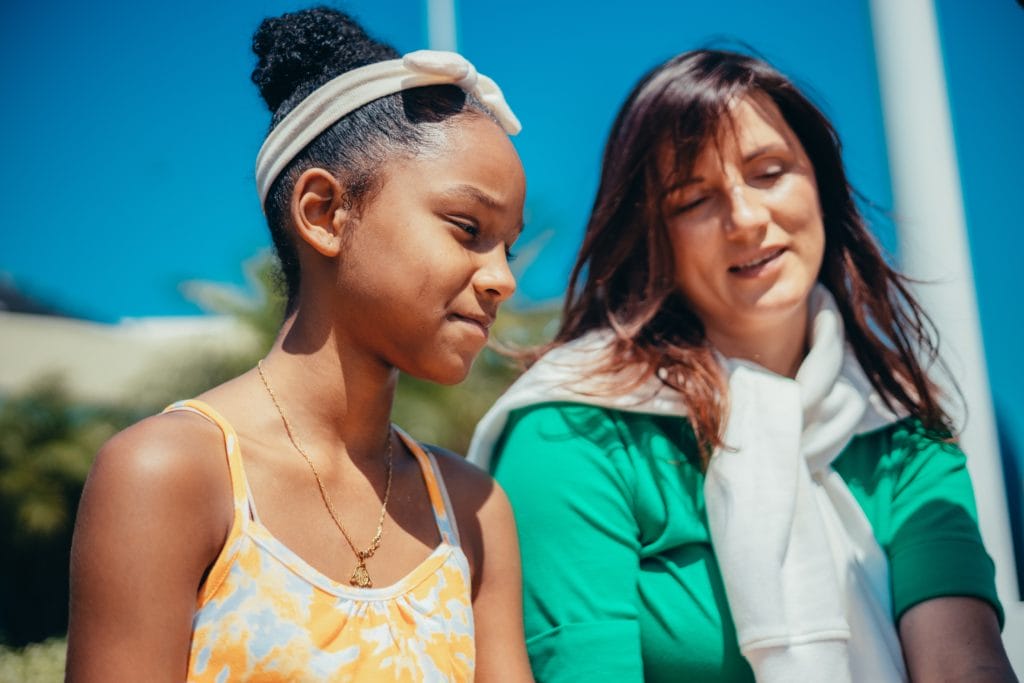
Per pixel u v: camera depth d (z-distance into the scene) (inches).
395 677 46.5
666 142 75.5
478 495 59.2
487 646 57.0
